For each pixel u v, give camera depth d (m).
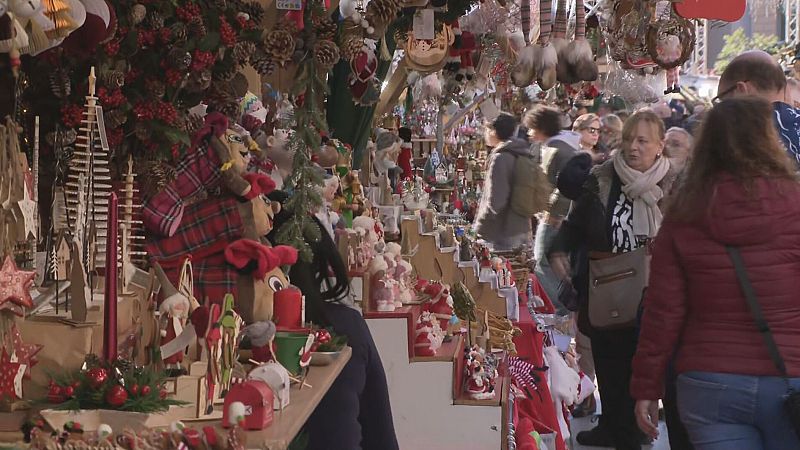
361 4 3.24
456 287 5.18
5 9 1.57
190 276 2.11
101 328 1.95
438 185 8.41
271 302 2.59
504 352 5.15
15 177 1.85
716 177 3.00
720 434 2.93
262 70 2.83
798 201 2.93
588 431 5.94
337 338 2.65
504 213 7.77
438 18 4.36
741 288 2.91
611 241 4.64
